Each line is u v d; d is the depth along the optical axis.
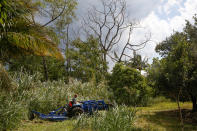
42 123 8.78
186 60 8.04
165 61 8.55
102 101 10.69
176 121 9.73
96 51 28.22
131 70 16.84
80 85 16.62
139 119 9.93
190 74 8.92
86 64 26.44
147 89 16.05
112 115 7.15
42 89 11.52
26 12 7.21
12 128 7.36
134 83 16.38
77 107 9.94
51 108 10.64
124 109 7.93
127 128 7.07
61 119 9.49
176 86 8.05
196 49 8.73
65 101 11.88
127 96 16.08
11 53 8.37
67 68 27.77
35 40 7.85
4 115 7.16
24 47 7.85
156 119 10.10
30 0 7.96
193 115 10.83
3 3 3.84
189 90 9.61
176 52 8.25
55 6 19.36
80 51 27.88
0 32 7.09
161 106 15.55
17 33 7.47
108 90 17.30
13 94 8.70
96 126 7.13
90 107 10.30
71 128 7.49
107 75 18.67
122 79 16.55
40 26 8.45
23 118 8.66
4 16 4.03
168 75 8.03
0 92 7.75
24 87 9.70
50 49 8.20
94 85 17.95
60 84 15.12
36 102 9.78
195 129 8.09
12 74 10.38
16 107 7.69
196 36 11.48
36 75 12.11
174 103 16.91
